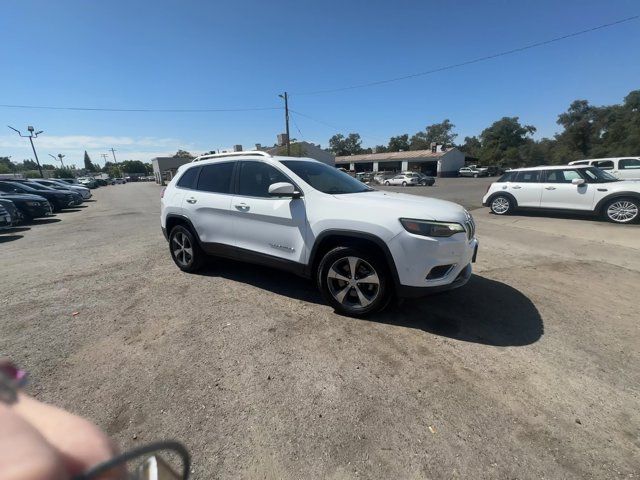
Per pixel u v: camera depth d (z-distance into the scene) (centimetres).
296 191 383
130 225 1096
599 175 954
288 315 370
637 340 317
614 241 700
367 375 268
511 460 194
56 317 379
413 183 3303
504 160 7756
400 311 374
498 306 387
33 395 251
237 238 440
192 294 434
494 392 248
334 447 203
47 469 46
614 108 6750
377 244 329
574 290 435
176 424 222
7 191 1550
